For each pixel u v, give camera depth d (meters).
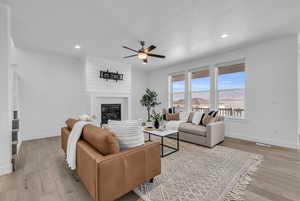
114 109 5.40
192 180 1.94
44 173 2.16
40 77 4.07
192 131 3.54
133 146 1.72
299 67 3.56
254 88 3.63
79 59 4.80
